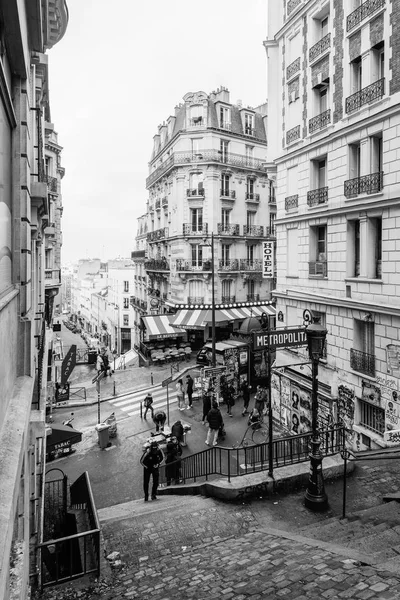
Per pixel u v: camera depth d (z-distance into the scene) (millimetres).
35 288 10430
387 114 13055
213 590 4801
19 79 5156
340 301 15414
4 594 2611
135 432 18047
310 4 16953
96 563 6441
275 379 19453
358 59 14688
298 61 18062
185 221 37656
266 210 41000
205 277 37062
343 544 5812
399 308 12734
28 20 6062
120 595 5391
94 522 6879
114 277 68438
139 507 9375
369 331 14586
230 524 7672
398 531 6043
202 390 21344
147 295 50562
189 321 35094
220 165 37062
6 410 3939
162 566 6188
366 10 13875
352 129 14570
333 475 9016
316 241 17672
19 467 3330
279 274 20078
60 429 15133
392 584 4023
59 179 31062
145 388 25891
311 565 4953
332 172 15930
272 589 4418
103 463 14828
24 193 5121
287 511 8023
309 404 16953
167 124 44750
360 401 14820
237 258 38844
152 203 48656
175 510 8328
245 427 18016
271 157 20266
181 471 12375
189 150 37344
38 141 10938
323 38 16250
